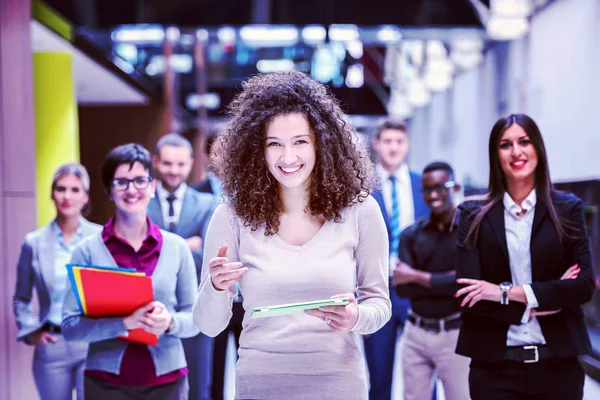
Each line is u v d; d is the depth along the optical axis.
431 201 3.49
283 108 1.88
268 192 1.92
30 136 3.97
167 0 7.57
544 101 6.61
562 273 2.63
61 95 6.55
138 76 9.21
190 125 12.45
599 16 5.15
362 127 13.37
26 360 3.81
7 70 3.70
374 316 1.85
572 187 5.70
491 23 6.29
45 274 3.36
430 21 7.64
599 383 4.45
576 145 5.71
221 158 2.04
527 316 2.54
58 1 7.37
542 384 2.56
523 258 2.66
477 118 9.25
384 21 7.62
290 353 1.87
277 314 1.66
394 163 4.34
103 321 2.49
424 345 3.42
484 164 8.90
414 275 3.42
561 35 6.06
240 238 1.95
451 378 3.38
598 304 4.84
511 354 2.57
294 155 1.86
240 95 2.05
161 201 3.85
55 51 6.50
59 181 3.42
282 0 7.59
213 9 7.58
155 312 2.47
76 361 3.32
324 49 10.04
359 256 2.00
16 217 3.77
